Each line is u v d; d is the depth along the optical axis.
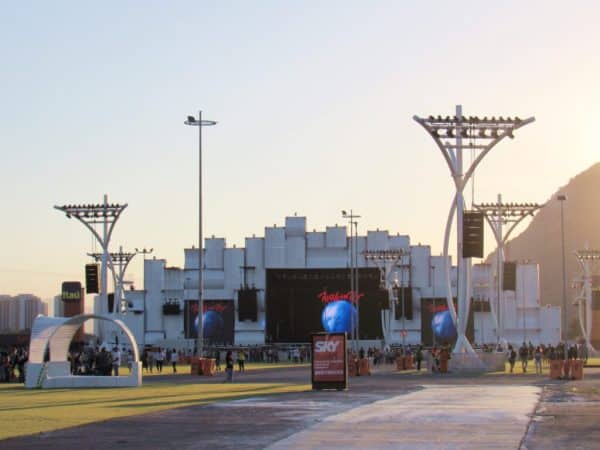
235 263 160.25
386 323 137.88
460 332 76.31
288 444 24.00
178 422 30.17
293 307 149.62
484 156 74.94
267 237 160.12
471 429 27.23
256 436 25.88
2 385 57.53
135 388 52.56
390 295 132.50
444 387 50.66
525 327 156.75
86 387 53.91
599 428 27.36
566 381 58.72
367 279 148.75
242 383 58.94
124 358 105.75
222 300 158.62
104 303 94.50
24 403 39.72
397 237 160.25
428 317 157.50
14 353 74.00
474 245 73.31
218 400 40.53
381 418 30.73
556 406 35.59
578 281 157.38
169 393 46.88
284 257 159.38
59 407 37.09
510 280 103.69
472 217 73.44
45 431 27.73
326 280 149.25
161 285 162.12
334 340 48.31
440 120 73.94
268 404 37.56
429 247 159.50
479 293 161.62
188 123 79.06
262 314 159.00
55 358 57.12
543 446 23.27
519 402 37.84
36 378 53.88
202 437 25.83
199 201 78.69
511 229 101.56
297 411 33.81
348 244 160.12
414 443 24.05
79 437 26.14
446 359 75.69
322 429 27.45
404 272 159.00
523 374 71.69
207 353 132.12
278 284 149.88
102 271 94.19
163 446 23.95
